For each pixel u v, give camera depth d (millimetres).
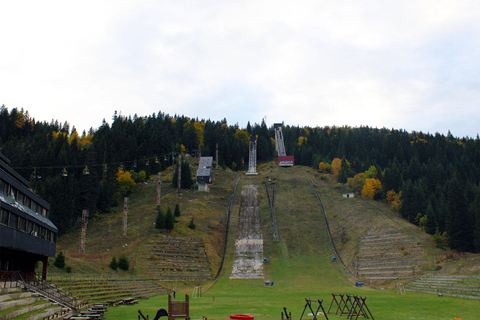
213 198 164750
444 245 100000
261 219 145875
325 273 101500
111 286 68188
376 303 56500
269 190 183000
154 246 107500
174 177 177125
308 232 132375
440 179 163875
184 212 140250
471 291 65062
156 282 84688
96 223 133375
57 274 67000
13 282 43812
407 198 131375
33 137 195500
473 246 94812
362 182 174250
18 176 62062
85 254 100062
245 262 110500
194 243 114750
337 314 43000
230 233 133375
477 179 176750
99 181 152625
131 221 131375
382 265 98938
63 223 123062
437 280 79250
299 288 87625
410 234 111812
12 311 33844
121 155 184750
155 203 152125
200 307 51500
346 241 121250
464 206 97938
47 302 42438
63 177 145750
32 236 54000
